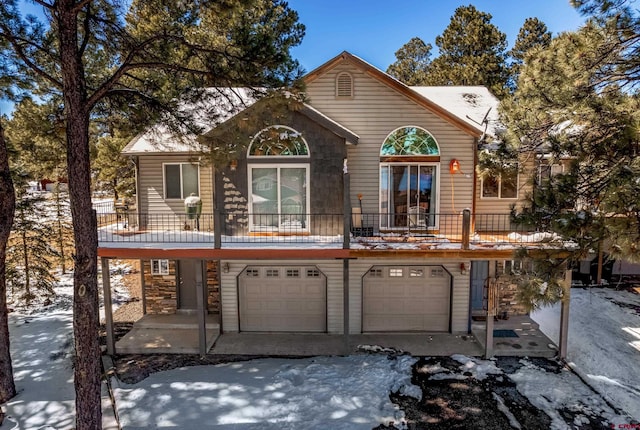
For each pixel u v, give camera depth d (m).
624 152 7.27
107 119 10.01
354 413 7.67
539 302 7.43
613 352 10.05
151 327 11.94
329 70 11.50
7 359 8.20
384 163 11.65
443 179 11.67
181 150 11.97
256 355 10.34
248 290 11.92
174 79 8.62
